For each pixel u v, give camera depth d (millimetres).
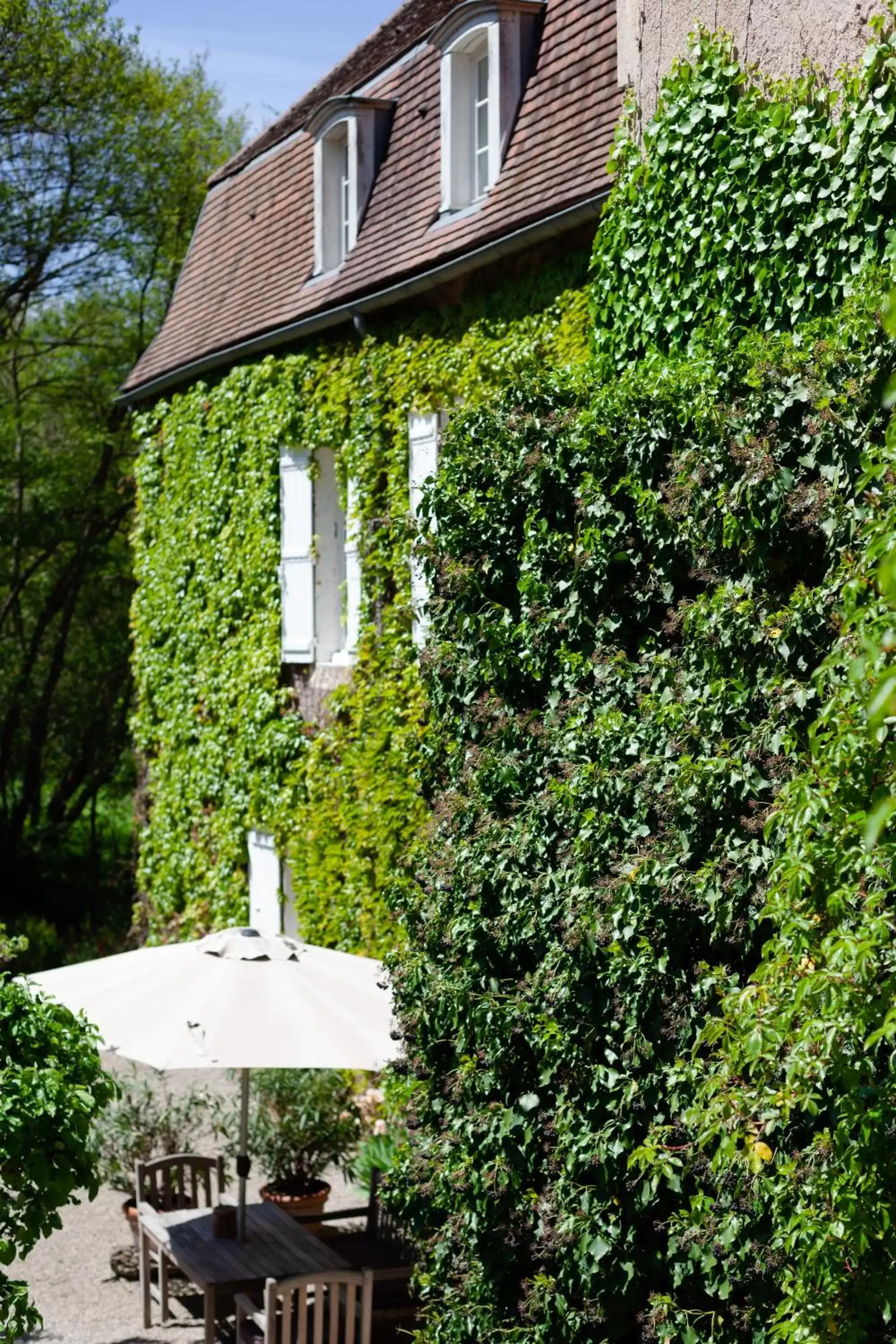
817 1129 5121
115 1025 7812
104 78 23609
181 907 16422
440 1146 7180
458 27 11203
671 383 6520
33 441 26578
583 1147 6086
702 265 7434
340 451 12969
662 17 7938
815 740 4301
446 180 11336
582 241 9555
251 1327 8430
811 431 5602
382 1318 7996
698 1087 5211
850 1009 4301
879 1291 4598
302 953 8578
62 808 26828
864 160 6355
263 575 14391
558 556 6801
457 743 7445
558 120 10141
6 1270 9664
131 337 26219
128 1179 9844
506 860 6684
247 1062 7355
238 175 16562
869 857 4246
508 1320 6680
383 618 12266
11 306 25391
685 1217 5527
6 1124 6090
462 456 7508
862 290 5777
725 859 5602
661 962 5691
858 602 5086
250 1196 10625
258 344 13969
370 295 11836
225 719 15086
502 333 10484
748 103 7125
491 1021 6547
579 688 6699
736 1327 5434
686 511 6094
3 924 8547
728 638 5711
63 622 25750
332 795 13047
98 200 24375
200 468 15641
